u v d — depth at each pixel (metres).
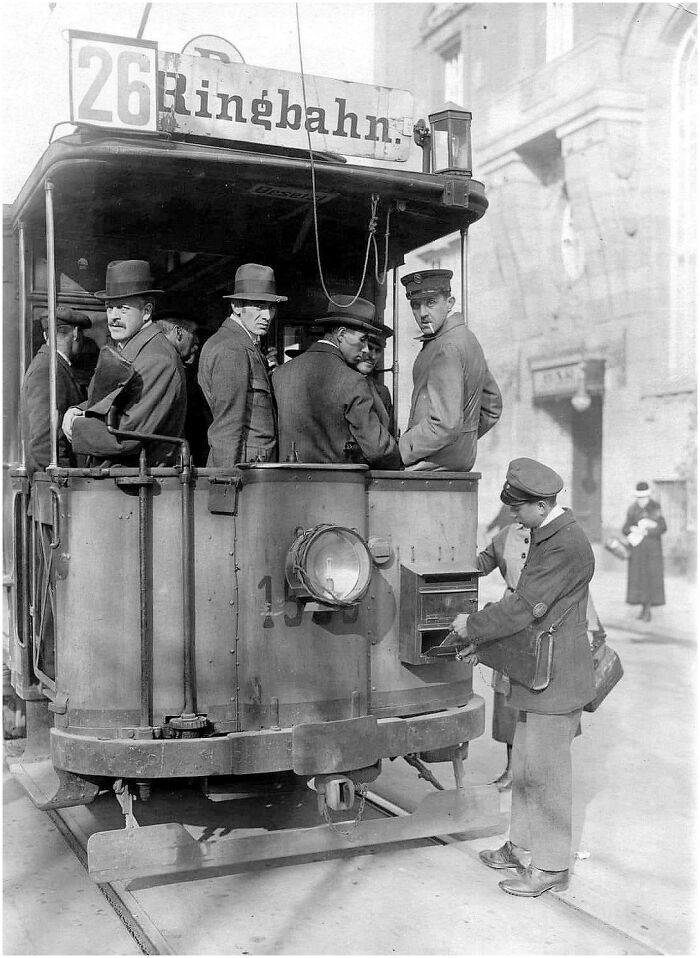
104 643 3.42
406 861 3.86
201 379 3.78
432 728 3.70
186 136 3.78
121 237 5.02
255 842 3.41
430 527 3.85
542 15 15.61
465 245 4.44
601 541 15.34
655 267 14.41
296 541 3.43
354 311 4.13
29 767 4.18
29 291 4.90
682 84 14.27
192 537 3.44
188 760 3.30
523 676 3.49
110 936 3.19
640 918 3.33
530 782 3.56
